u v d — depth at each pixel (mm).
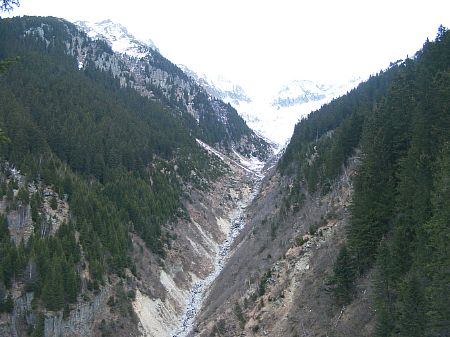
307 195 68812
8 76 95812
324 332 38281
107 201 71750
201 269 78188
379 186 42375
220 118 189875
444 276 26422
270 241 66000
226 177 125188
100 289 55438
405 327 27828
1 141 17562
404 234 34469
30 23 157250
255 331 46219
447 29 60906
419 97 47562
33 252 51719
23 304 48562
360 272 40031
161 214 81312
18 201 58375
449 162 28969
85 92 110562
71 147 80625
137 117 118125
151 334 56469
